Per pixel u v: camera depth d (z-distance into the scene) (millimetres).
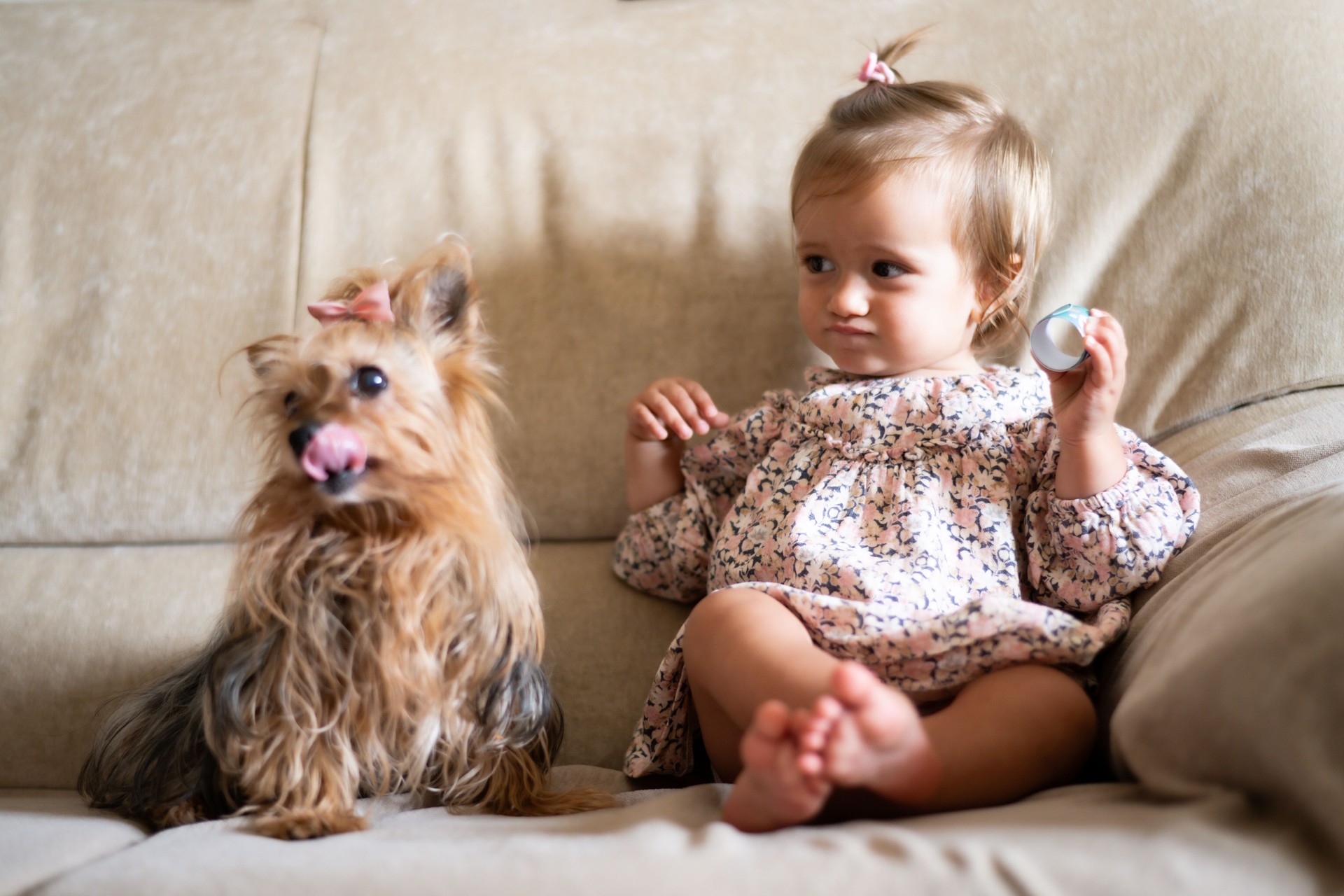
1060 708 893
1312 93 1274
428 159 1413
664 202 1391
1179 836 672
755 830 803
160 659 1272
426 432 979
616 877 699
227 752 944
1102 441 1058
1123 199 1297
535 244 1398
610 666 1275
